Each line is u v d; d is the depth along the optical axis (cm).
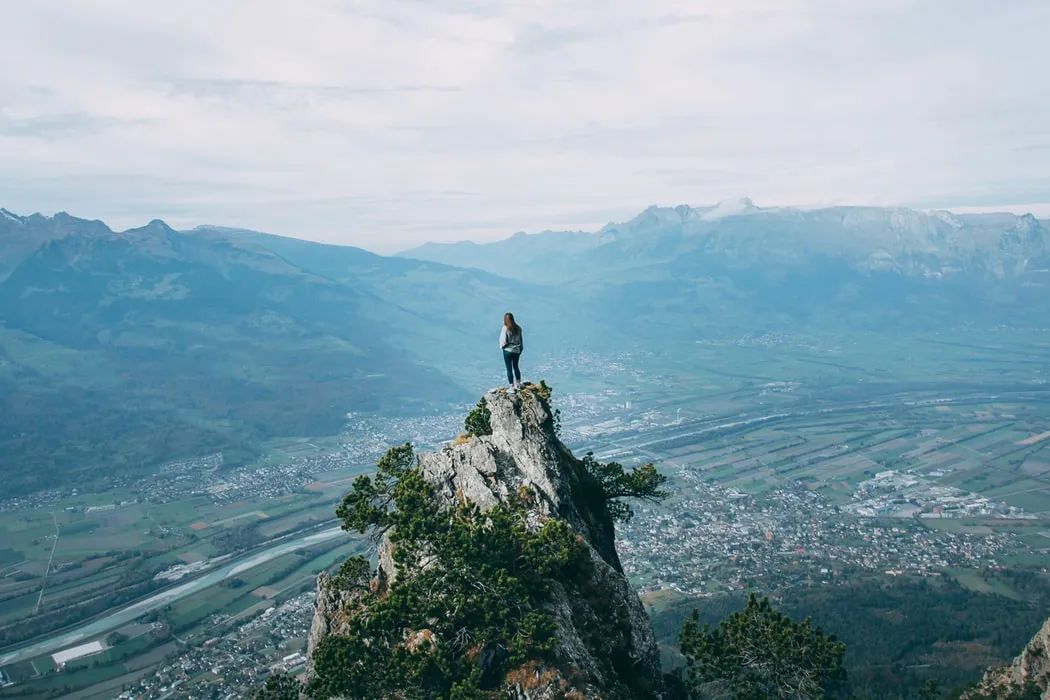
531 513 4941
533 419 5553
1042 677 7531
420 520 4450
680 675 4819
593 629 4266
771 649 4444
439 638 3844
